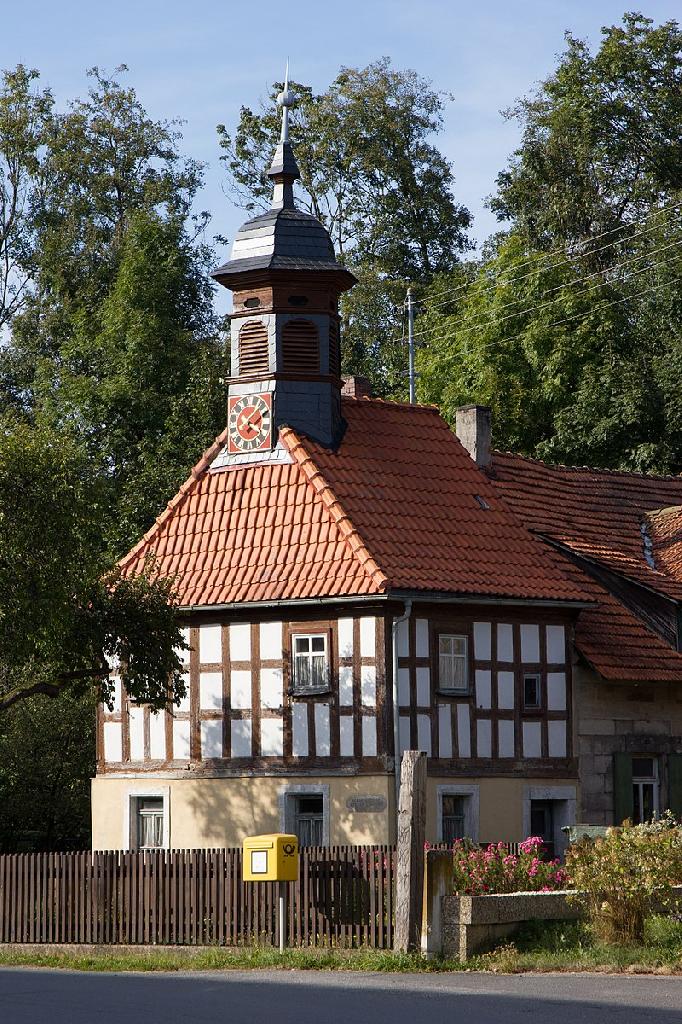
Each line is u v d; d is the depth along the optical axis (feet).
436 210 229.86
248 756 110.52
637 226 207.10
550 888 77.10
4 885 85.76
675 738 122.01
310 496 113.60
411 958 68.28
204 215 216.54
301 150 225.76
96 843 117.50
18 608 95.61
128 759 116.37
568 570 125.59
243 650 111.55
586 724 116.78
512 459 136.46
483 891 75.92
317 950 73.26
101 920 82.23
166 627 104.68
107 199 216.33
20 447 97.66
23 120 214.69
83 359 193.16
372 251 229.66
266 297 119.44
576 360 190.29
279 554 111.75
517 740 112.78
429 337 211.00
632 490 144.66
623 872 69.92
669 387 183.21
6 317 217.15
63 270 211.61
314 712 108.37
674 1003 55.42
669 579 129.80
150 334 189.37
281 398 118.11
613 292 196.34
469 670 110.93
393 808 104.78
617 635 121.29
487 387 191.83
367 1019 51.93
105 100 219.00
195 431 174.09
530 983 61.82
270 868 75.31
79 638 101.09
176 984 63.72
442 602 109.19
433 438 124.98
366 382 134.21
